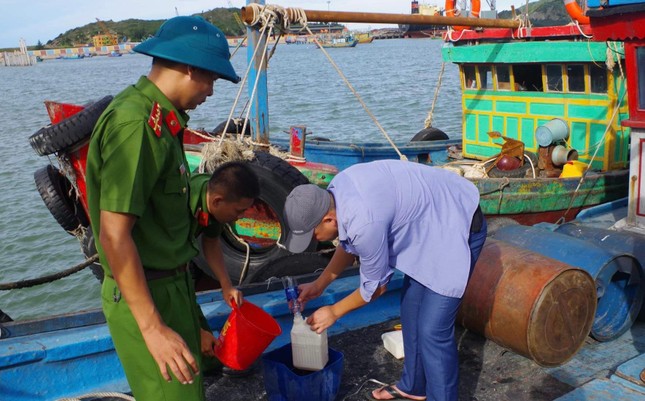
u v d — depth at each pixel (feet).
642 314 15.46
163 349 8.36
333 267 12.14
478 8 29.25
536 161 26.40
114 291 9.12
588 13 17.38
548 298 12.73
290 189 18.45
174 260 9.36
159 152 8.57
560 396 12.71
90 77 289.94
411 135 69.51
